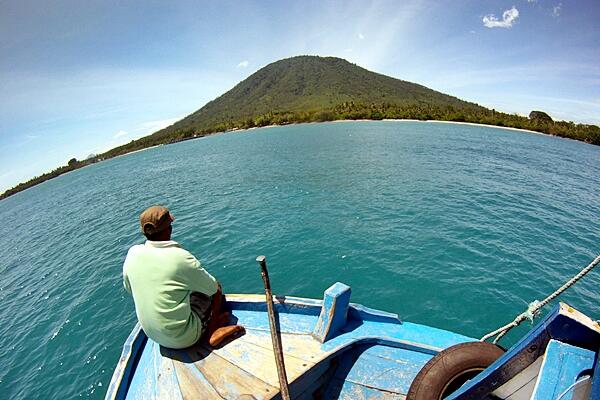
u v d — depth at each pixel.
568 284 3.46
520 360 2.13
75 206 28.95
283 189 20.14
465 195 17.02
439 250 10.44
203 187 24.62
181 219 16.22
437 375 2.80
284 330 3.86
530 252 10.38
